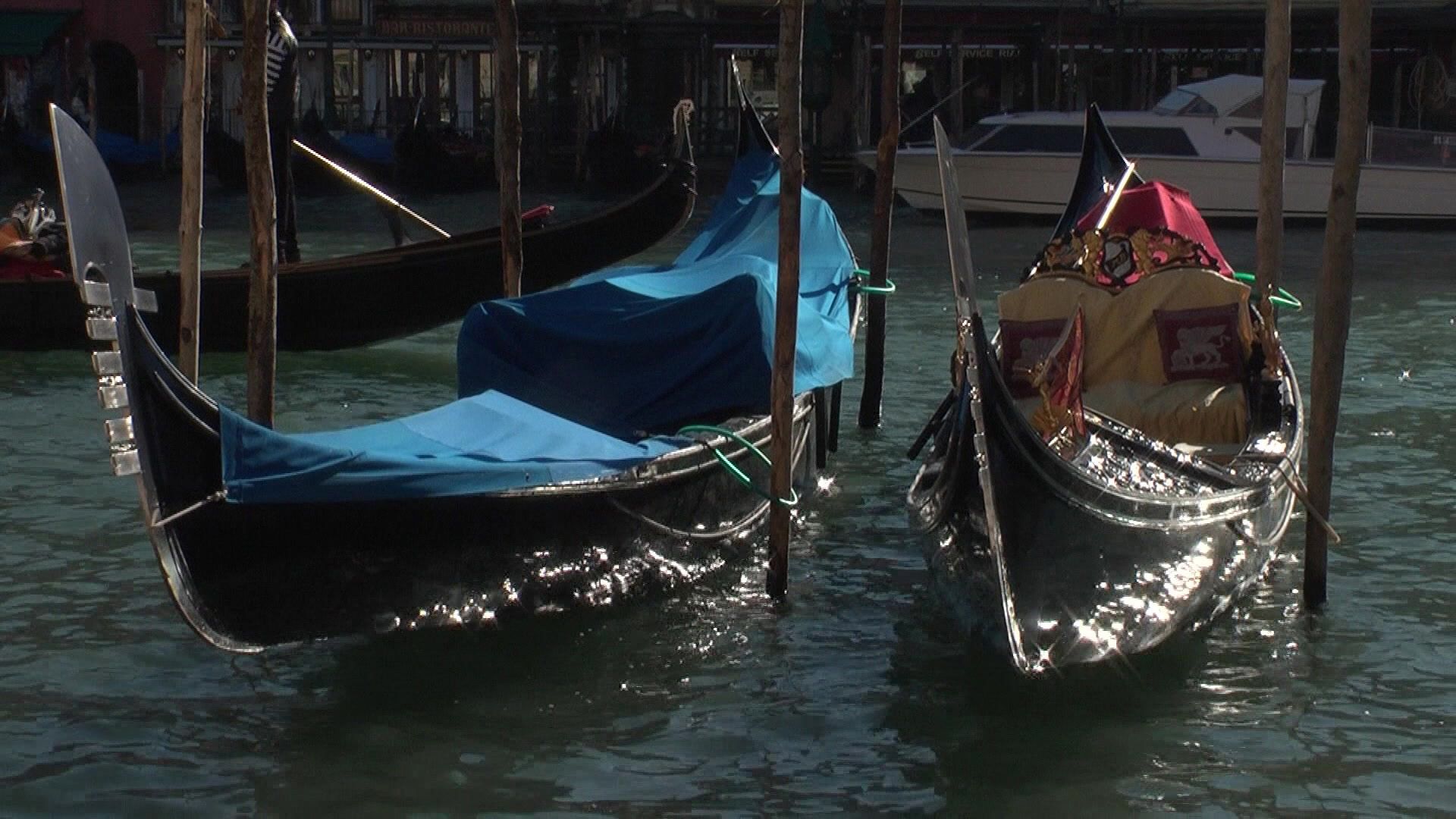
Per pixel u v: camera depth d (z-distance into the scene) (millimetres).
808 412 10039
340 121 32969
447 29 33375
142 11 33781
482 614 7441
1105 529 6996
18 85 33938
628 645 7602
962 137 26062
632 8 31641
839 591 8383
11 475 10180
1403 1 31047
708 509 8617
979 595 7195
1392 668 7379
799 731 6738
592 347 9266
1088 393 8812
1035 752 6562
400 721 6785
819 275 11328
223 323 13758
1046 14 31922
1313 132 25750
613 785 6266
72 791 6141
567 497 7598
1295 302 10828
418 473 6898
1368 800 6164
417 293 13781
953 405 8531
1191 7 31031
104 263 5988
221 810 6035
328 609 6938
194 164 8719
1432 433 11609
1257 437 8570
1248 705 6988
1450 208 25297
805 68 28156
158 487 6270
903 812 6074
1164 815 6051
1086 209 12711
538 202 29141
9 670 7207
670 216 14148
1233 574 7844
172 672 7227
